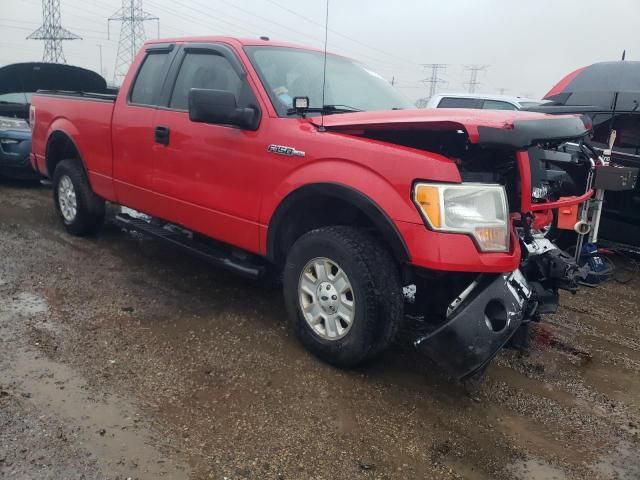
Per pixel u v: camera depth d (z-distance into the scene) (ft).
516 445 9.49
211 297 14.85
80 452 8.41
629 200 20.62
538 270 11.38
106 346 11.73
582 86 23.81
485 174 10.41
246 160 12.46
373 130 11.23
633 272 20.61
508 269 9.91
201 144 13.50
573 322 15.43
